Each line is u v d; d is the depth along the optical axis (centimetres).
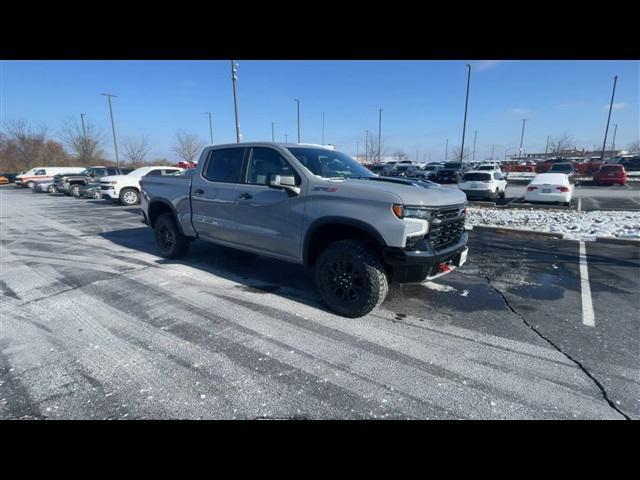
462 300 418
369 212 333
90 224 1018
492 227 858
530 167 3822
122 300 409
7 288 451
